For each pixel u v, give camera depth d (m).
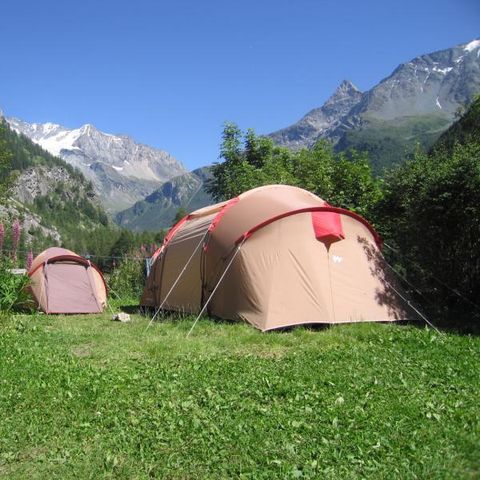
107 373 7.97
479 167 12.23
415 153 16.06
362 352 9.12
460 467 4.86
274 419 6.03
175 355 9.23
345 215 12.89
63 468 5.11
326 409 6.28
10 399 6.77
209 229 13.44
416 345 9.55
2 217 23.47
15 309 16.23
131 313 16.20
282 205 12.63
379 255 13.14
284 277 11.92
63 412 6.41
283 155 26.84
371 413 6.10
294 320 11.61
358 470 4.87
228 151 26.89
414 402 6.42
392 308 12.49
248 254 12.15
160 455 5.32
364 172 22.38
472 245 12.89
